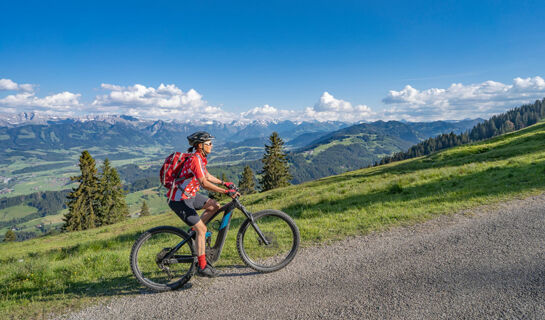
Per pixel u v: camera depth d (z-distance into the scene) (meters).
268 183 65.00
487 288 3.50
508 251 4.57
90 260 6.18
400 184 14.50
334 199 14.13
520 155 23.02
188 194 4.31
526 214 6.65
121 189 59.06
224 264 5.14
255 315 3.39
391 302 3.38
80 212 51.38
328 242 5.97
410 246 5.25
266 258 5.02
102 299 4.12
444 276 3.92
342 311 3.30
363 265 4.55
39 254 13.45
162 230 4.56
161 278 4.59
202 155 4.36
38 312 3.84
